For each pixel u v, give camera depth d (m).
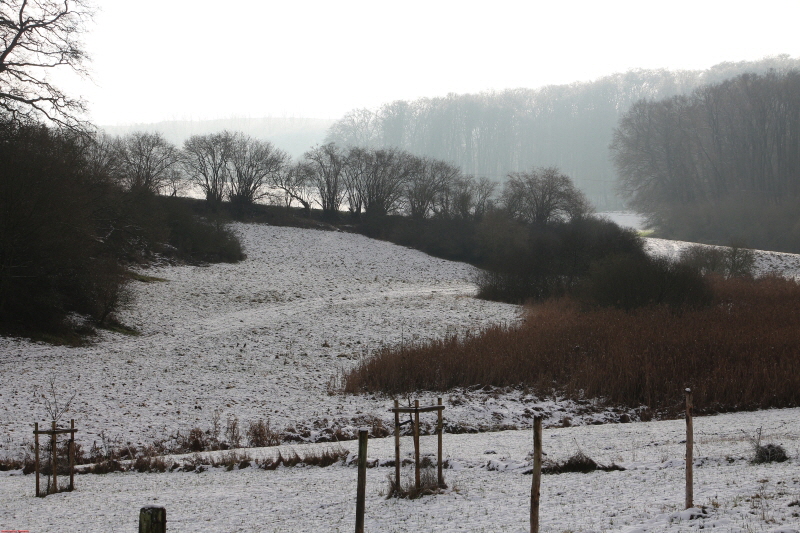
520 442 17.42
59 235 33.28
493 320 45.28
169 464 16.45
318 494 12.20
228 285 56.16
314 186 101.56
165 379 28.11
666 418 22.02
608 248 55.44
